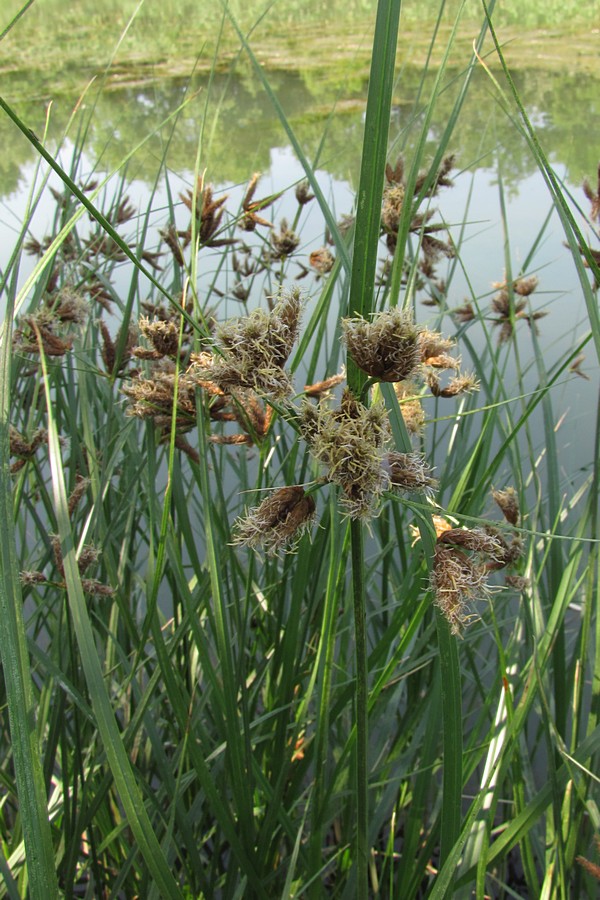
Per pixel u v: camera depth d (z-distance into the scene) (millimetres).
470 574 264
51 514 424
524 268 529
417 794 388
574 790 377
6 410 256
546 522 580
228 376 257
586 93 1855
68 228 320
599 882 408
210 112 1622
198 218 424
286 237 567
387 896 514
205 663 353
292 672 401
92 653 261
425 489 257
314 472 388
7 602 235
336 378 314
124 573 469
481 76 1650
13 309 264
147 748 528
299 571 381
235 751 362
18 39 2695
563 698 429
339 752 529
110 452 448
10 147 1702
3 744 496
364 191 246
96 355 552
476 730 391
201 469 330
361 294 252
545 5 2506
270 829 390
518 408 764
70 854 377
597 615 370
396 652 387
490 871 478
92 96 1953
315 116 1806
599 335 271
